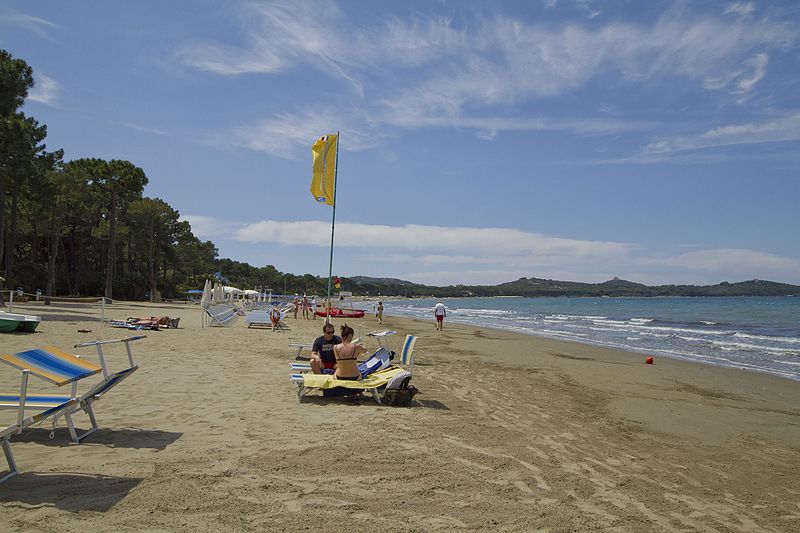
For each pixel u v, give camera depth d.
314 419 6.86
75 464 4.66
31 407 4.91
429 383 10.65
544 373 13.29
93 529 3.45
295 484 4.50
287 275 177.38
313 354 9.13
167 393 8.05
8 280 40.69
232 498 4.11
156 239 75.88
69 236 61.25
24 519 3.53
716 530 4.14
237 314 29.31
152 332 18.20
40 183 38.00
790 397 11.25
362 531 3.66
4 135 24.81
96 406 6.97
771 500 4.96
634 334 30.02
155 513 3.75
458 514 4.07
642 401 10.08
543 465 5.50
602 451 6.30
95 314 27.33
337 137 13.88
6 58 24.64
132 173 53.31
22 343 13.04
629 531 3.98
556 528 3.92
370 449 5.62
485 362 15.09
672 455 6.39
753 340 26.45
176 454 5.11
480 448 5.97
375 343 19.95
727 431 7.93
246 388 8.77
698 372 14.63
